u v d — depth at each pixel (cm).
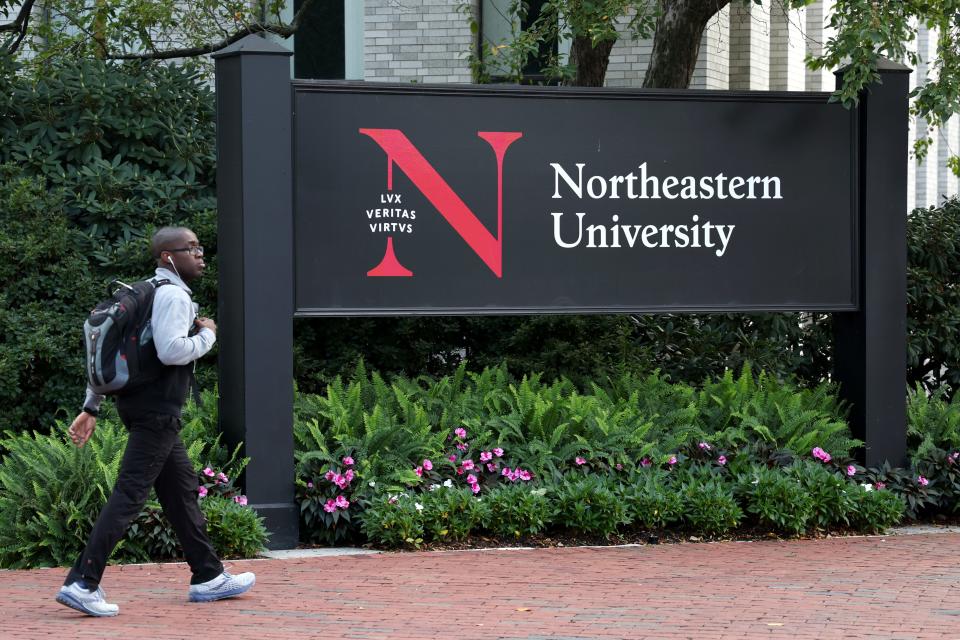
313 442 1066
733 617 762
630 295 1122
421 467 1038
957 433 1167
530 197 1101
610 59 1780
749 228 1142
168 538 934
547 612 775
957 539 1045
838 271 1158
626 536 1030
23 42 1780
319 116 1054
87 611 745
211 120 1354
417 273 1079
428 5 1816
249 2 1806
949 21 1366
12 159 1276
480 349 1380
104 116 1281
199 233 1241
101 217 1249
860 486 1091
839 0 1197
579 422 1108
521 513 1009
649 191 1124
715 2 1379
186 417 1081
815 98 1149
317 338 1328
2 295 1179
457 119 1086
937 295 1421
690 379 1416
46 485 948
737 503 1057
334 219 1059
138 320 746
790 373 1425
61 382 1181
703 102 1132
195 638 702
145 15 1622
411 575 888
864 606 794
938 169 2839
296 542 1003
